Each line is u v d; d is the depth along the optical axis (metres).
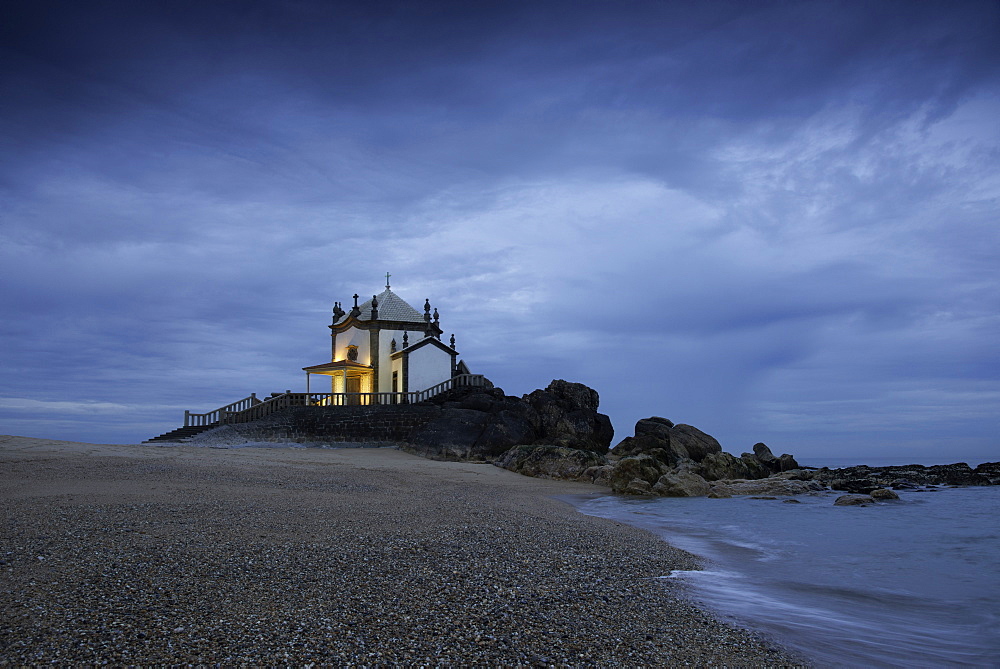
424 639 7.75
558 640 7.99
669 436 44.72
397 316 64.88
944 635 9.26
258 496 19.36
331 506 18.20
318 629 7.90
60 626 7.67
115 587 9.29
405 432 48.97
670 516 23.97
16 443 31.98
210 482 22.62
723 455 42.28
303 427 47.47
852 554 16.14
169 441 45.06
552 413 47.34
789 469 48.91
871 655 8.27
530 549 13.64
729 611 9.96
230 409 49.19
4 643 7.12
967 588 12.40
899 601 11.29
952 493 36.59
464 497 24.45
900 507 28.05
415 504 20.17
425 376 60.31
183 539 12.56
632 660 7.48
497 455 44.44
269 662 6.86
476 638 7.87
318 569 10.85
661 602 10.14
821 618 9.91
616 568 12.49
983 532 20.19
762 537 18.91
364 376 63.53
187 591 9.26
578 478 37.94
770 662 7.75
